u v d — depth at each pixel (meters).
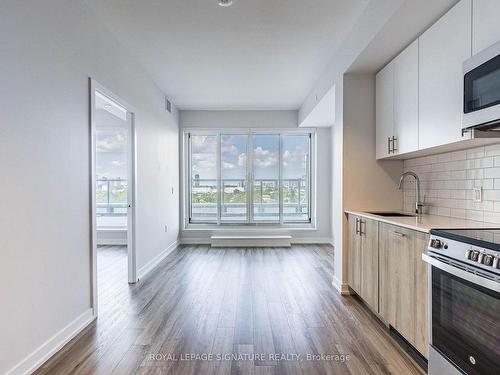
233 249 5.59
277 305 2.99
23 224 1.87
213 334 2.41
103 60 2.89
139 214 3.90
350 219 3.24
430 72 2.28
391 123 2.93
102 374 1.89
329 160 6.13
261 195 6.31
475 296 1.42
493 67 1.56
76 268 2.43
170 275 4.00
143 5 2.58
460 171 2.46
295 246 5.85
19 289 1.83
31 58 1.94
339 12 2.70
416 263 1.99
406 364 2.00
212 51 3.47
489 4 1.70
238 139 6.29
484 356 1.36
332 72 3.67
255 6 2.59
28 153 1.92
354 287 3.13
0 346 1.70
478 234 1.59
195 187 6.33
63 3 2.27
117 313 2.81
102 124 6.04
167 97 5.22
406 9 2.10
